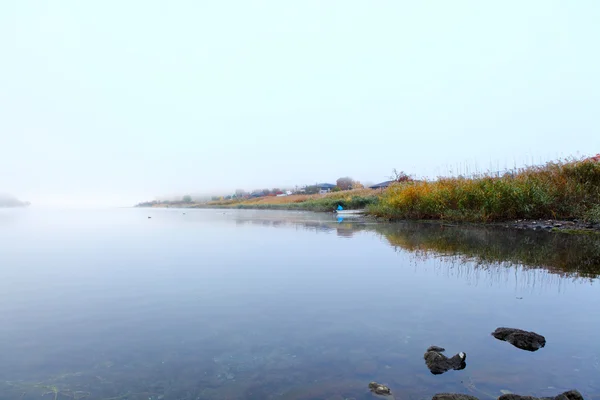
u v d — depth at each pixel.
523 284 3.43
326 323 2.55
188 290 3.48
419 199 12.11
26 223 14.22
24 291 3.49
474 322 2.50
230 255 5.46
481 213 9.66
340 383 1.76
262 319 2.65
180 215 21.73
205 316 2.74
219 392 1.70
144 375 1.86
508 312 2.68
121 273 4.26
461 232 7.64
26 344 2.25
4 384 1.77
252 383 1.77
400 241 6.54
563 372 1.82
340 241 6.79
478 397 1.61
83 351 2.15
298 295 3.26
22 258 5.41
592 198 8.37
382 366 1.92
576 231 7.10
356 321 2.57
